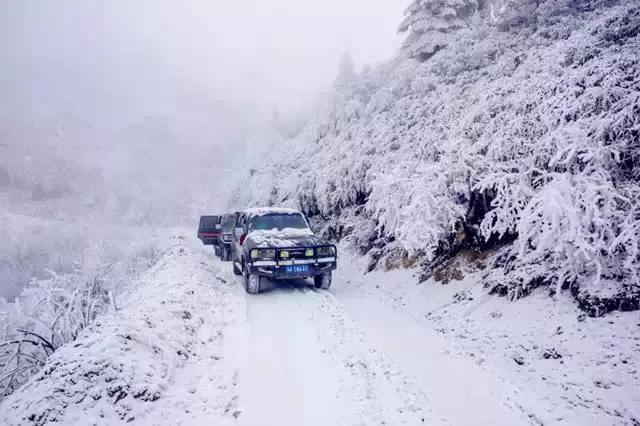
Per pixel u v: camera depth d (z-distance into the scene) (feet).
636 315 14.38
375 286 29.81
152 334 15.06
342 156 49.37
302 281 31.32
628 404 11.31
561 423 11.04
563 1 36.76
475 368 14.87
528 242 20.20
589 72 21.47
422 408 11.87
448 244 25.41
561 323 15.92
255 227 31.09
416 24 53.62
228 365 14.96
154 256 66.13
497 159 22.33
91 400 10.77
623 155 18.10
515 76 28.09
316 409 11.85
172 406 11.54
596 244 15.05
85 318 23.08
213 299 23.34
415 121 38.99
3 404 11.26
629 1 31.32
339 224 45.85
